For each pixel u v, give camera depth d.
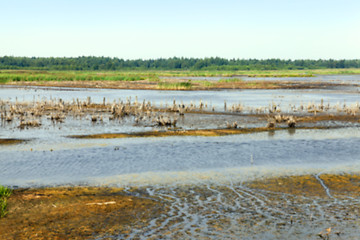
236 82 81.06
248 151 17.53
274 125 25.14
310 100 44.44
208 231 8.70
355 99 45.66
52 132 22.83
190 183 12.48
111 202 10.52
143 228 8.84
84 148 18.11
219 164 15.11
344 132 23.00
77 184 12.42
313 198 10.95
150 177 13.22
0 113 31.78
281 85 71.31
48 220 9.23
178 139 20.50
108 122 27.22
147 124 26.28
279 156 16.52
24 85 76.12
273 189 11.81
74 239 8.24
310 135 21.92
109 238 8.31
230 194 11.32
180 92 57.69
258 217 9.52
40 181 12.78
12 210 9.84
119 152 17.27
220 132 22.75
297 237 8.39
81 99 46.12
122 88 66.38
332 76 132.00
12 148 18.12
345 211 9.88
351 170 14.10
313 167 14.59
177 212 9.84
